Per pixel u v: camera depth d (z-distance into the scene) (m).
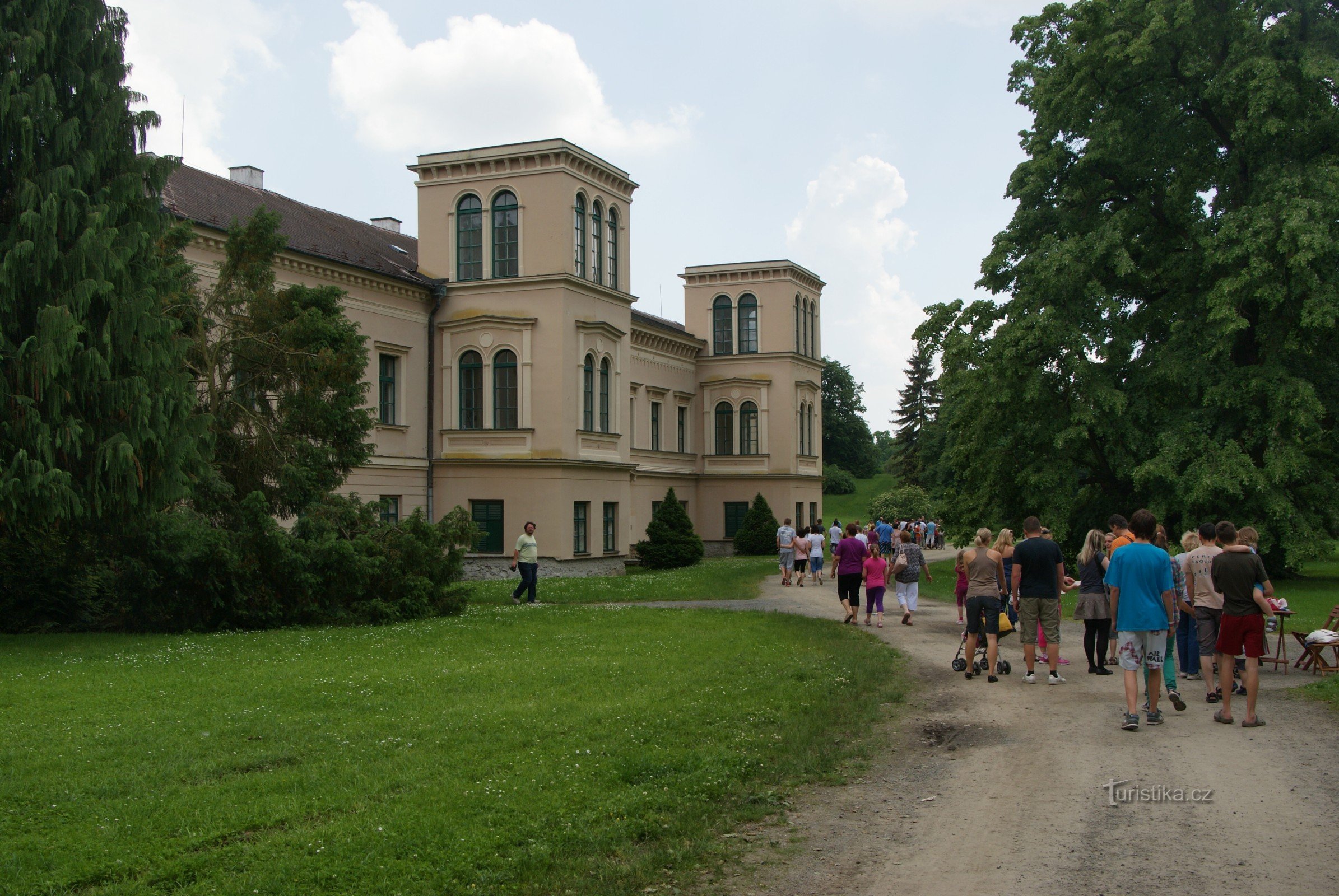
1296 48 25.92
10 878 5.88
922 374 93.06
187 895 5.71
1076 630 18.73
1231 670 10.22
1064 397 28.38
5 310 15.39
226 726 9.61
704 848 6.76
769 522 49.88
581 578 33.47
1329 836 6.69
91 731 9.37
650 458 47.66
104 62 17.17
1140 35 26.12
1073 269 26.91
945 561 44.12
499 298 35.00
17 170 16.02
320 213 37.50
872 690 12.54
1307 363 27.14
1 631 18.19
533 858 6.41
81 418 15.91
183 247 21.70
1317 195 24.64
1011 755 9.21
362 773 8.08
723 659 14.52
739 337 52.78
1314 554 24.83
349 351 22.27
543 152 34.25
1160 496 26.98
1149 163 28.58
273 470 21.20
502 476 34.44
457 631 17.89
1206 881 5.95
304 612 19.28
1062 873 6.15
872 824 7.34
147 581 17.66
